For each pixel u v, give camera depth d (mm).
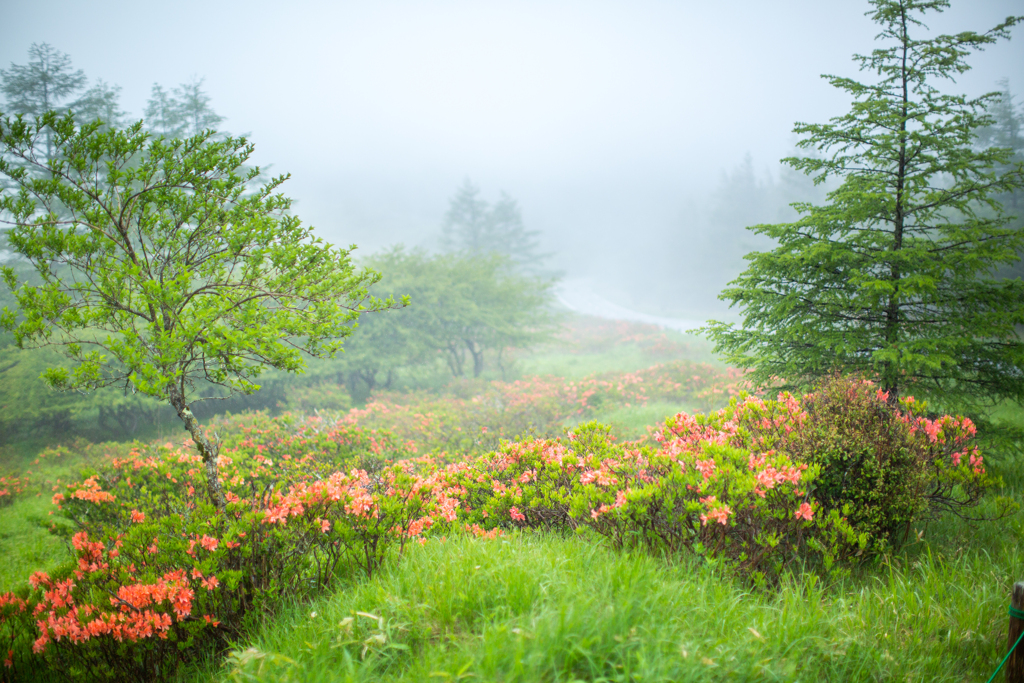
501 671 2463
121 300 4613
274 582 3615
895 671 2844
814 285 7551
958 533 4812
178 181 4824
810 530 3891
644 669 2348
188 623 3365
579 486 4938
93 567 3871
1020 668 2748
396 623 3027
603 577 3283
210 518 3875
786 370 7621
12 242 4184
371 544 4035
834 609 3264
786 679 2566
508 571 3424
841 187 7418
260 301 5113
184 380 4617
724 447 4477
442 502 5172
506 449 5934
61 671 3525
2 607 4121
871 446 4242
